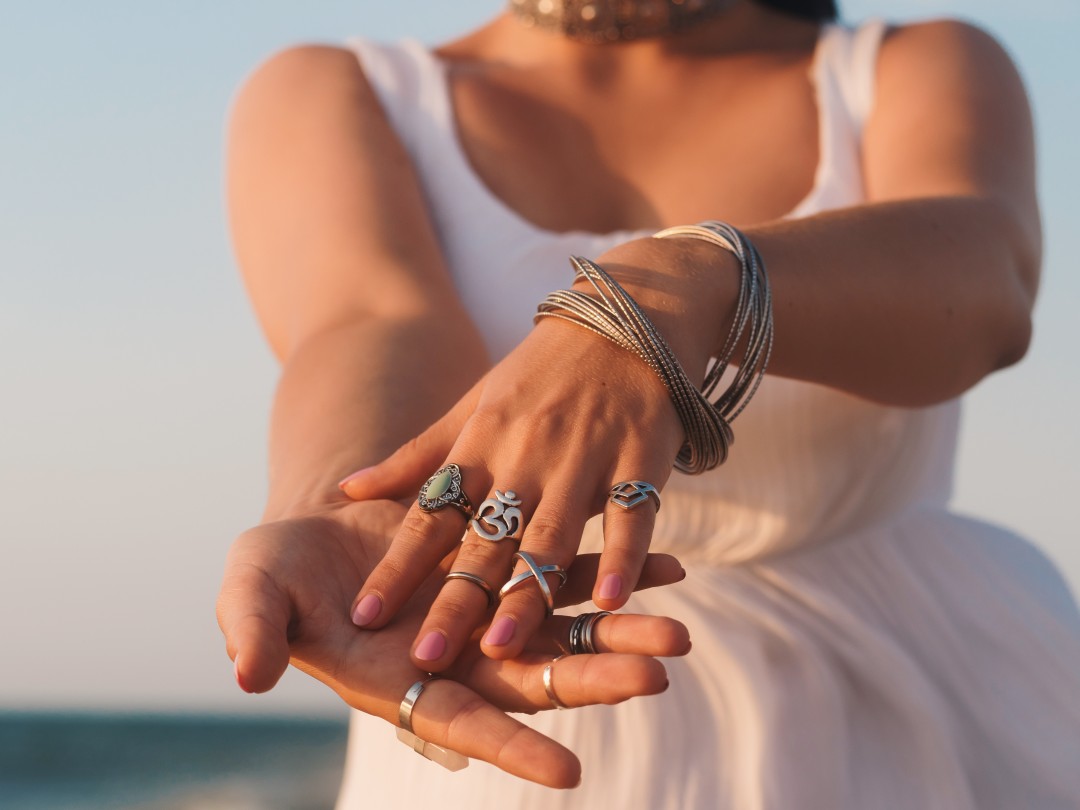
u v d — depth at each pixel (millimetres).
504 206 846
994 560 808
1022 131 826
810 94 872
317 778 15422
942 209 708
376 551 601
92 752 16484
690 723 735
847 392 688
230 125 916
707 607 767
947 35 866
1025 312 727
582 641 546
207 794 14820
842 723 741
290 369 725
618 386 595
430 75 886
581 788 724
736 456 774
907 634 782
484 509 576
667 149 865
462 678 558
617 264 625
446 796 742
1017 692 778
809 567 785
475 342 758
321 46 905
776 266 639
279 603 558
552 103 883
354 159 817
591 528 775
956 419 845
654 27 888
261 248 841
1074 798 752
